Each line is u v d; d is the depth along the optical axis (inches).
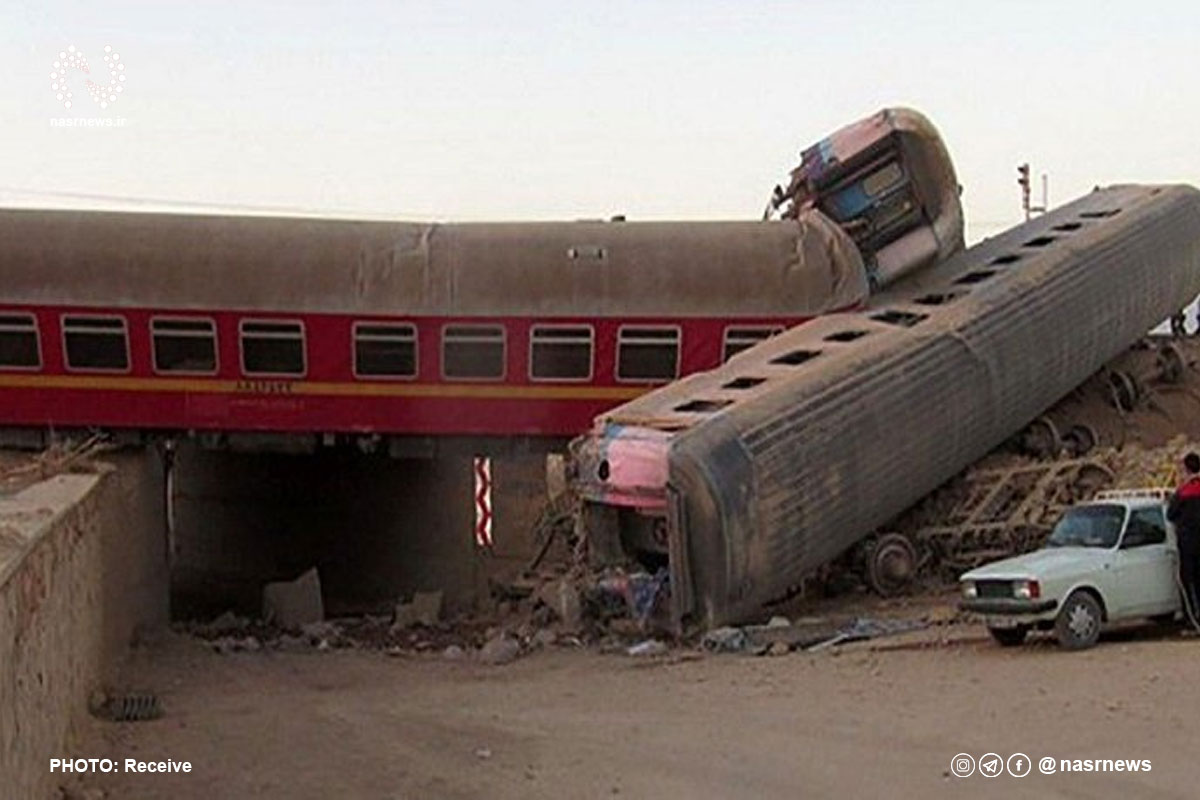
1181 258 1248.8
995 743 454.3
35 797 378.6
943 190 1089.4
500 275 1003.9
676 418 815.7
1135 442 1134.4
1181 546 647.8
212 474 1269.7
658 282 1013.8
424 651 794.8
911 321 991.6
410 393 1000.2
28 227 987.9
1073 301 1071.0
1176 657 587.8
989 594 637.3
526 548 1282.0
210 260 987.3
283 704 603.2
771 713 535.8
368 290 992.2
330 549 1203.2
